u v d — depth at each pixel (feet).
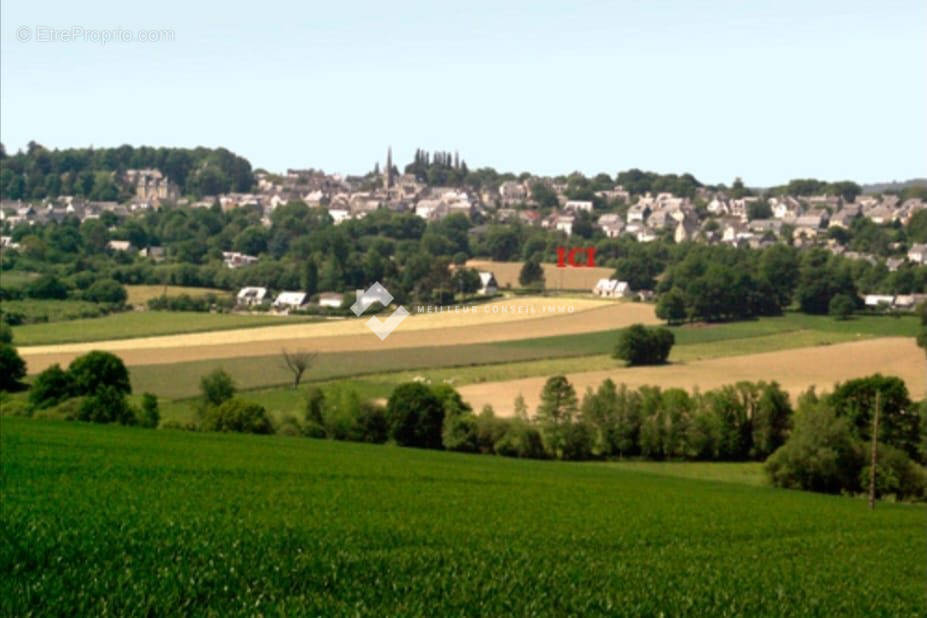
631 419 558.97
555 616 167.32
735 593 200.23
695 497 403.54
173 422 563.89
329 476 377.50
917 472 484.74
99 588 151.94
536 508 330.34
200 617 144.36
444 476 409.49
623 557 240.32
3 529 192.44
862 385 561.02
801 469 490.49
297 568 181.88
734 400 563.48
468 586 180.14
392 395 569.23
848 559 270.46
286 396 646.33
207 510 256.93
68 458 360.48
